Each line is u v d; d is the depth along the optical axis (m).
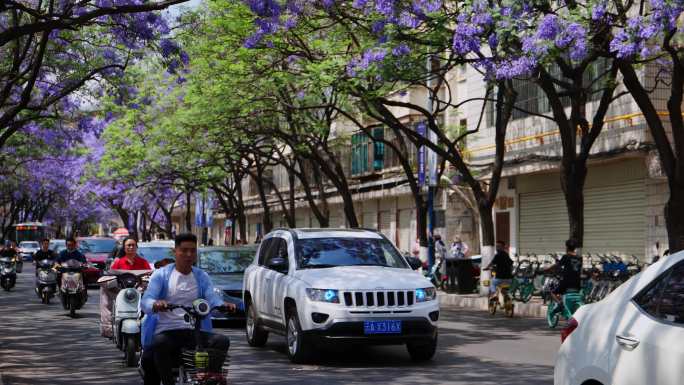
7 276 31.73
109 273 13.88
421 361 13.10
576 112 21.66
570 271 18.00
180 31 23.38
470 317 21.61
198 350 6.83
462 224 38.44
